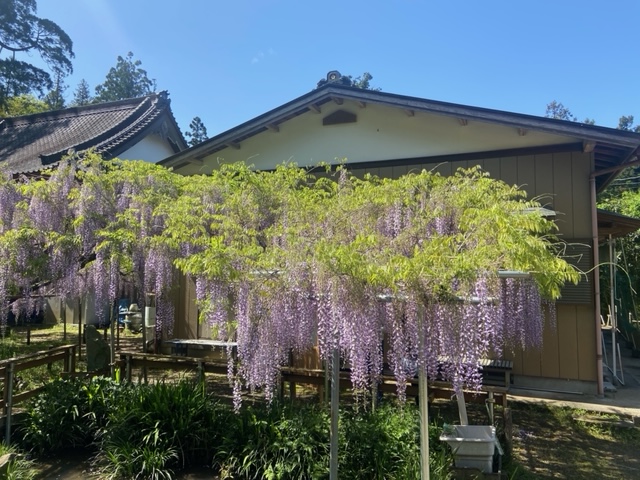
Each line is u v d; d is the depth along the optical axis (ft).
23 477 10.56
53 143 35.32
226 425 11.56
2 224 17.70
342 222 11.59
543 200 17.15
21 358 13.34
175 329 21.85
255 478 10.21
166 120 35.73
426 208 11.60
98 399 12.88
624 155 16.78
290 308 9.14
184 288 21.90
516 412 15.24
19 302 19.12
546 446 12.69
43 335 28.99
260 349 9.41
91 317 32.83
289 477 9.85
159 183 16.84
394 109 19.58
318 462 9.80
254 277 9.32
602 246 26.00
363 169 19.92
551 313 15.46
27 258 16.49
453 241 8.73
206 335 21.35
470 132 18.43
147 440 11.03
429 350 7.71
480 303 7.33
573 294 16.51
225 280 9.64
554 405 15.29
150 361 15.55
